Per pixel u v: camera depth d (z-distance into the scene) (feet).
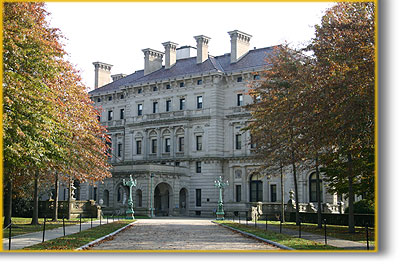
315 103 105.81
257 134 172.86
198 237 118.21
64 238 106.01
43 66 106.11
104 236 113.80
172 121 292.81
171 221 203.62
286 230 139.44
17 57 100.22
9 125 91.86
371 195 132.98
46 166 116.26
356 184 139.54
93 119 157.99
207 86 281.95
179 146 292.81
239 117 273.54
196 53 330.13
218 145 278.05
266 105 161.68
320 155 134.82
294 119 126.62
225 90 282.56
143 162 303.68
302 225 167.12
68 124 114.93
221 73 278.05
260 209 213.66
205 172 280.10
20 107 97.45
